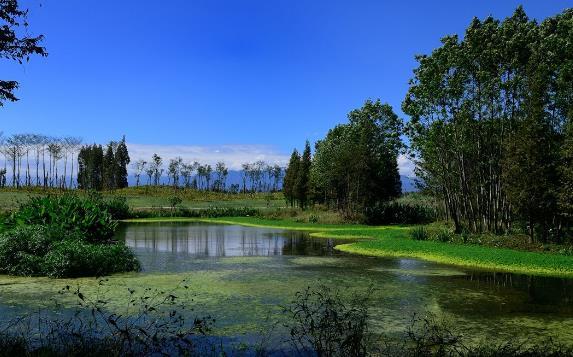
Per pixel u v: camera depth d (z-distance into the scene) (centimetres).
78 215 2431
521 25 2920
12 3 778
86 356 650
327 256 2428
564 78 2667
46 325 1016
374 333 1012
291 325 1058
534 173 2500
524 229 2967
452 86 3042
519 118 2938
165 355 699
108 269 1817
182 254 2503
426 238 3130
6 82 802
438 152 3353
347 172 5059
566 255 2281
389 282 1658
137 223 5459
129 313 1155
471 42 2975
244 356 835
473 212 3244
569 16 2902
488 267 2022
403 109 3316
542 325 1102
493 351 739
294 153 7525
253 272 1862
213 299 1338
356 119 5612
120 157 12506
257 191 13862
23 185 10512
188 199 10150
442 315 1195
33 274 1706
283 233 3984
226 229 4466
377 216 4969
